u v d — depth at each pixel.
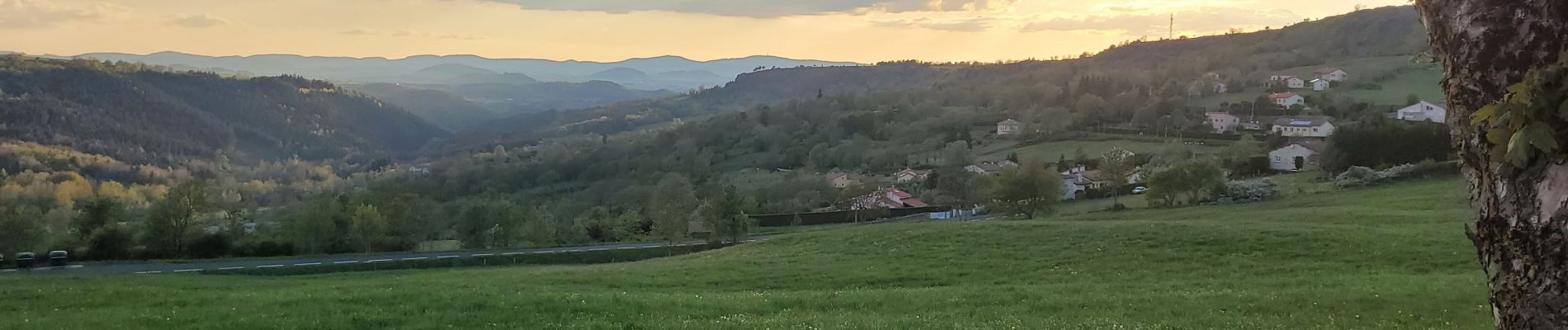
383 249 67.56
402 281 34.91
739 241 66.06
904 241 38.91
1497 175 5.10
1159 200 71.25
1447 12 5.42
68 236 64.94
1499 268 5.22
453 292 21.06
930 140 162.38
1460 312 16.11
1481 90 5.20
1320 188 70.69
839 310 19.12
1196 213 58.69
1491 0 5.06
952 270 31.12
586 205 117.88
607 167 161.50
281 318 17.17
